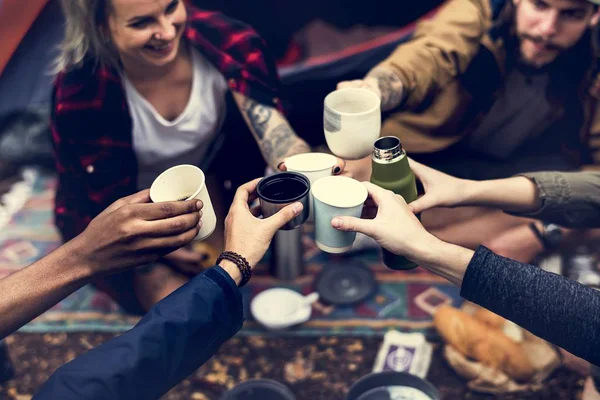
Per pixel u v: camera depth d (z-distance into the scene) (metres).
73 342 1.77
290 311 1.77
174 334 1.04
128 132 1.78
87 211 1.84
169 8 1.71
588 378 1.56
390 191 1.16
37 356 1.73
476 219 1.89
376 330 1.75
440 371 1.65
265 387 1.57
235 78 1.78
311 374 1.65
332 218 1.15
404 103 1.87
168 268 1.84
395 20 1.87
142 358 1.03
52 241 1.99
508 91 1.88
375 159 1.21
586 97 1.85
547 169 1.94
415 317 1.77
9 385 1.67
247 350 1.72
